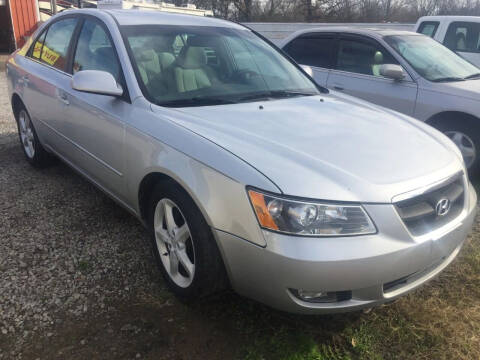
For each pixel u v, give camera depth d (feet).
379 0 91.66
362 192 6.98
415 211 7.30
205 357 7.43
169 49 10.80
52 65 13.39
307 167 7.25
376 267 6.80
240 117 9.12
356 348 7.71
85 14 12.42
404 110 16.42
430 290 9.27
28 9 50.14
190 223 7.79
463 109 14.97
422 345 7.80
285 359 7.41
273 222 6.76
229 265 7.38
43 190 13.79
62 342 7.64
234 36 12.40
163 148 8.40
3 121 22.09
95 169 11.16
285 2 91.04
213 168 7.47
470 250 10.75
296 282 6.70
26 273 9.49
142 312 8.43
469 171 15.57
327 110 10.25
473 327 8.23
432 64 17.01
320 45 19.49
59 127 12.60
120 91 9.75
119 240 10.96
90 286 9.15
